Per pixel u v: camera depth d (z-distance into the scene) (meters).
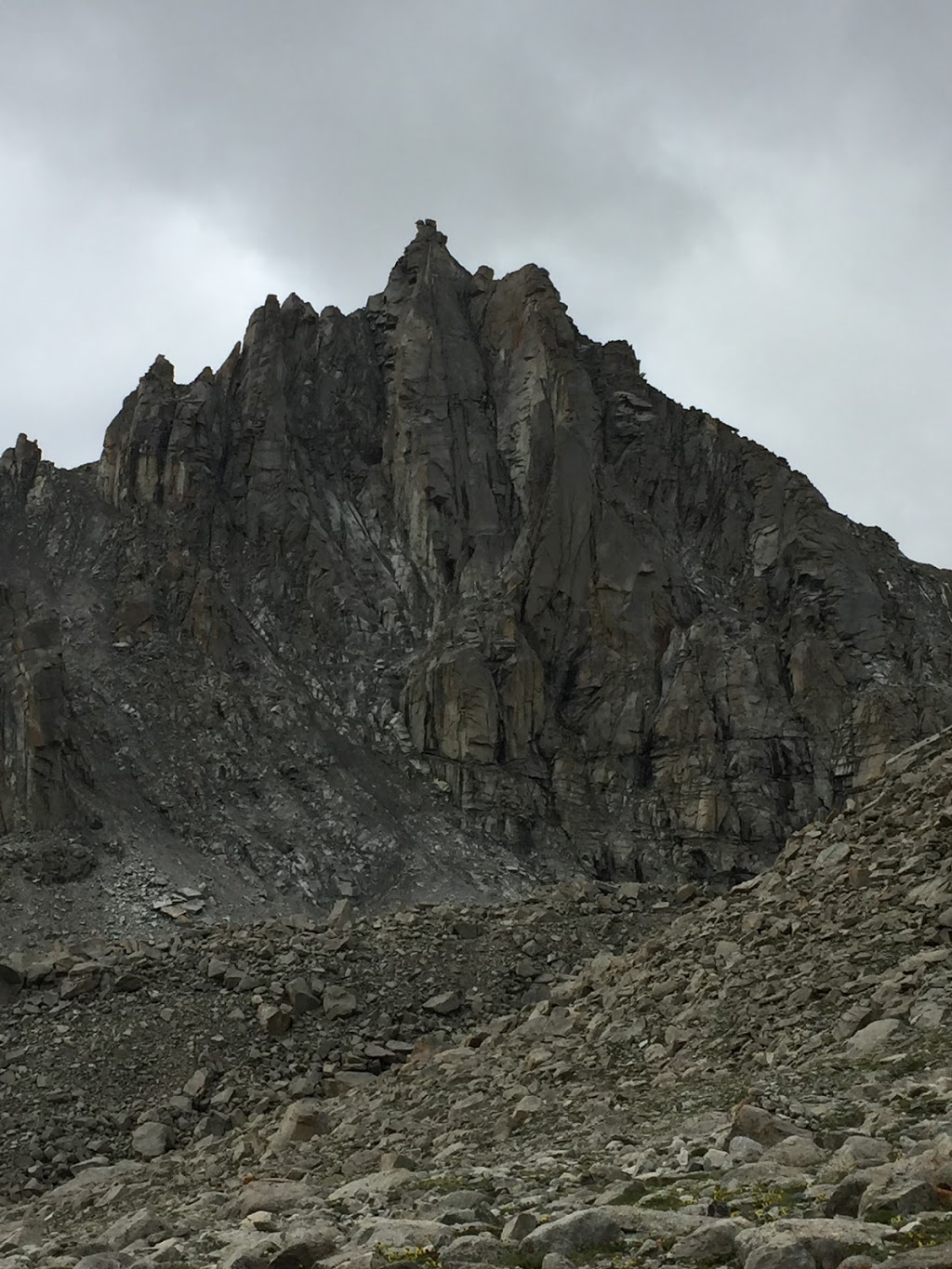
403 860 103.06
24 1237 21.45
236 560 131.12
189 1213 18.97
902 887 28.20
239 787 107.44
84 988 41.47
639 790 118.75
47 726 96.50
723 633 127.62
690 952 30.94
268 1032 39.12
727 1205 13.23
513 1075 27.78
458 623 123.19
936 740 36.66
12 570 129.62
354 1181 18.41
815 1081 20.78
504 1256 12.37
